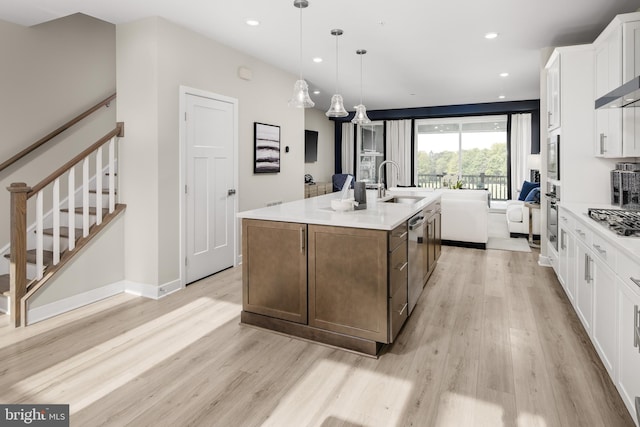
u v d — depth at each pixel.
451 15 3.44
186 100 3.64
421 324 2.84
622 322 1.79
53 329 2.75
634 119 2.88
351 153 10.14
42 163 3.80
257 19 3.44
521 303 3.26
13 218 2.77
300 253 2.56
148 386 2.04
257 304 2.76
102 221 3.39
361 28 3.72
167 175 3.46
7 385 2.05
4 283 3.14
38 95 3.77
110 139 3.42
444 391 1.99
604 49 3.20
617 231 1.98
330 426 1.72
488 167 9.04
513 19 3.55
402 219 2.49
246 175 4.52
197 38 3.74
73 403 1.89
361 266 2.38
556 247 3.79
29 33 3.67
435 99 7.79
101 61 4.34
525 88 6.68
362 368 2.22
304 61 4.79
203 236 3.94
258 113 4.69
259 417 1.79
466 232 5.48
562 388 2.00
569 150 3.54
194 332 2.71
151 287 3.44
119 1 3.04
